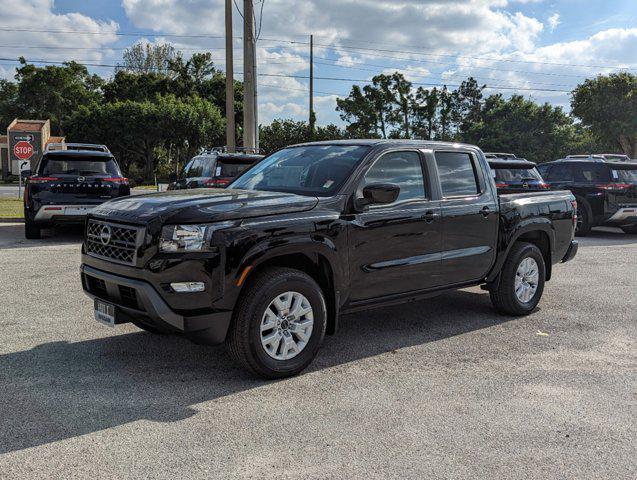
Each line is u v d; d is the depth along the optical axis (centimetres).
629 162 1401
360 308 514
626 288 812
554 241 686
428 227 546
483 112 5838
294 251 449
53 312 634
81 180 1145
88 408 394
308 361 466
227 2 2000
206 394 422
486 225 602
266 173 564
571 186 1429
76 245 1127
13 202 2133
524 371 480
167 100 5391
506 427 376
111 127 5088
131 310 436
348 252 484
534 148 4684
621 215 1378
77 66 7569
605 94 3192
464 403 413
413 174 550
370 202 490
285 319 452
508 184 1288
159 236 414
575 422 385
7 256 991
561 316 660
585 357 518
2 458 326
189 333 419
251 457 332
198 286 415
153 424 372
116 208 461
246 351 432
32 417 379
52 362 480
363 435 362
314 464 325
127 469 317
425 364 494
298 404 407
